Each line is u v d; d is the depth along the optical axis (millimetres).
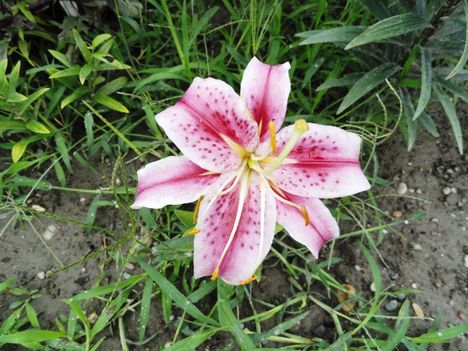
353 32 324
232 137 244
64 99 363
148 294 315
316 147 246
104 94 373
